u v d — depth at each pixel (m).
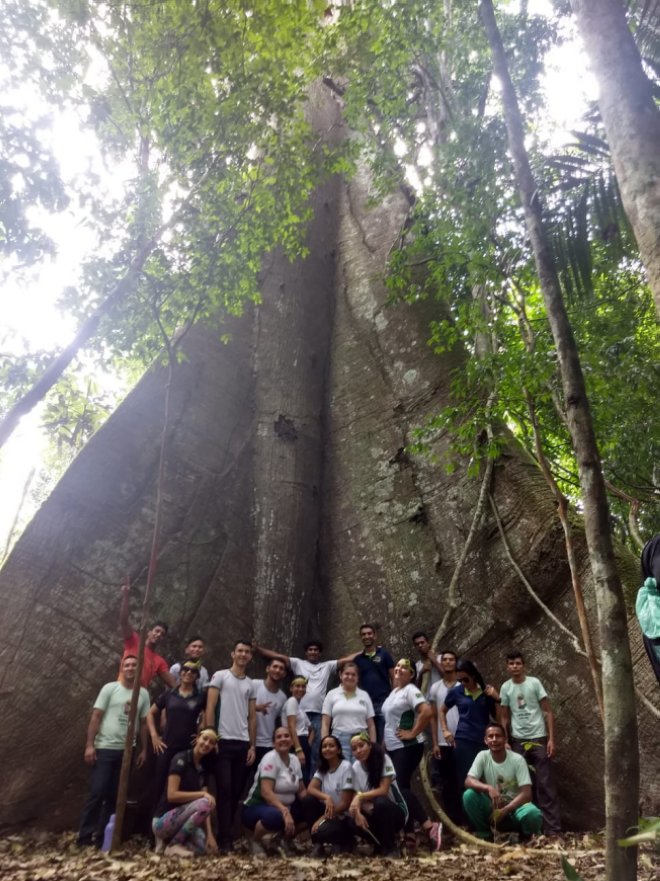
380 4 9.86
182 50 7.96
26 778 7.44
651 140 3.66
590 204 6.12
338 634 9.61
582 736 7.72
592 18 4.07
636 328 8.87
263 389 11.09
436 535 9.59
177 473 9.58
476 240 8.56
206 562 9.30
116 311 7.87
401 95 10.14
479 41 9.86
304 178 8.80
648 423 8.49
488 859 5.85
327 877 5.26
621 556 8.20
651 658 3.28
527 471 9.37
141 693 7.25
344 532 10.27
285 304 11.90
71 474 8.95
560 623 8.02
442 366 10.74
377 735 7.84
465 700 7.56
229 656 8.94
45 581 8.30
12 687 7.71
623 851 2.92
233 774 6.98
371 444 10.69
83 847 6.64
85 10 7.60
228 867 5.60
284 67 9.03
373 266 12.36
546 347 8.26
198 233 8.12
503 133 8.64
